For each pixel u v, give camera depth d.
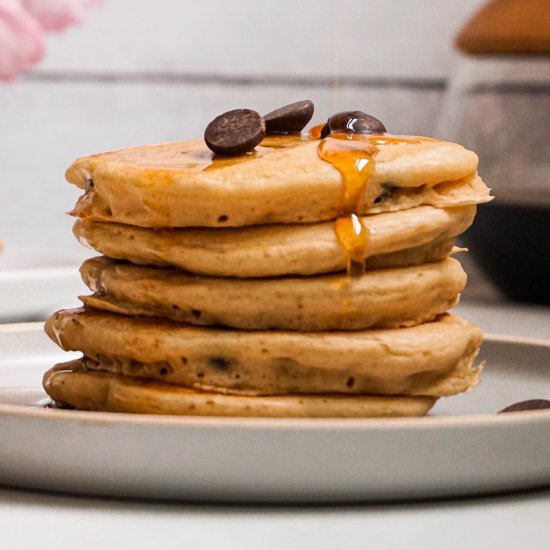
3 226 1.34
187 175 0.56
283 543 0.50
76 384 0.59
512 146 0.97
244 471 0.52
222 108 1.37
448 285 0.58
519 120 0.98
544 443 0.53
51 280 0.78
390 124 1.37
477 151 0.99
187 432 0.52
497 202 0.88
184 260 0.56
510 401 0.64
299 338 0.56
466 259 1.14
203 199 0.56
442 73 1.36
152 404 0.57
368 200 0.57
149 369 0.57
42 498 0.53
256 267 0.56
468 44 1.00
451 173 0.58
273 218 0.56
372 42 1.36
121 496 0.53
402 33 1.36
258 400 0.56
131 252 0.57
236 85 1.37
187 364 0.57
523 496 0.54
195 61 1.36
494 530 0.51
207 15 1.35
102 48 1.34
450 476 0.53
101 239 0.58
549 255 0.89
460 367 0.58
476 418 0.53
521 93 0.98
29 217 1.36
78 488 0.53
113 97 1.36
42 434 0.53
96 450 0.52
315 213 0.56
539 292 0.92
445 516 0.52
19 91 1.34
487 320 0.85
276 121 0.60
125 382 0.58
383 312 0.57
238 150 0.57
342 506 0.53
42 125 1.35
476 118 0.99
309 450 0.52
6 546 0.50
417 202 0.57
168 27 1.35
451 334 0.58
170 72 1.36
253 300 0.56
